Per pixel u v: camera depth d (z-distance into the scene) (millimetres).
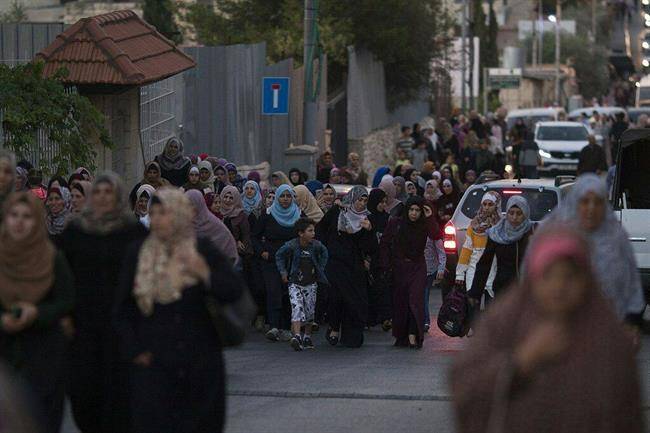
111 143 43000
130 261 17656
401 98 104938
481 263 29844
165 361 17281
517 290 11844
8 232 17656
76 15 105375
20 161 37906
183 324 17375
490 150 81688
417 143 82000
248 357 32656
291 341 33812
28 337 17844
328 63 89188
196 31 90750
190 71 61938
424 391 26562
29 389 17656
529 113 134000
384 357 32750
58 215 29703
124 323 17625
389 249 35438
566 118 133875
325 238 34938
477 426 11680
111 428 19484
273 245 36312
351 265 34688
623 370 11523
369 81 94812
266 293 36438
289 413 24172
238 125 64375
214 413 17547
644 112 130250
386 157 101812
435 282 41000
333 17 88250
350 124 89062
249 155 66562
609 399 11477
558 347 11508
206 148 62562
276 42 84625
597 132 116312
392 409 24594
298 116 74438
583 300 11562
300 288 34219
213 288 17328
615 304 19984
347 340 34844
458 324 31984
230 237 27234
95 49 45562
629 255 20266
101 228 19266
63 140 41281
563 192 41000
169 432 17297
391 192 43250
